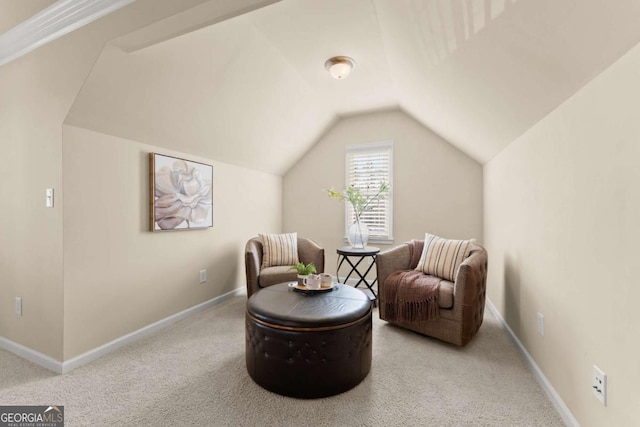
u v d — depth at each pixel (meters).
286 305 1.95
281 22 2.16
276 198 4.52
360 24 2.16
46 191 2.04
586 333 1.37
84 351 2.12
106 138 2.25
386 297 2.76
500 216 2.87
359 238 3.61
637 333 1.05
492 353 2.27
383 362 2.14
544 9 1.09
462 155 3.73
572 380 1.49
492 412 1.61
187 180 2.95
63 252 2.00
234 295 3.69
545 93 1.61
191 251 3.07
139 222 2.52
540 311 1.89
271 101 3.12
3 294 2.30
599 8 0.95
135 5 1.60
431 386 1.85
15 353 2.23
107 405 1.65
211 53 2.27
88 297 2.14
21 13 1.90
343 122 4.27
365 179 4.17
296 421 1.53
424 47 1.97
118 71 1.93
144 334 2.55
